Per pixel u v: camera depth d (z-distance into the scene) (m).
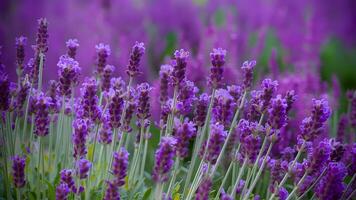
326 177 4.43
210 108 4.70
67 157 5.29
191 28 12.66
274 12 13.25
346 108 9.41
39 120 4.52
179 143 4.24
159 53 11.31
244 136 4.68
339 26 14.35
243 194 4.70
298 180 4.67
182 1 13.12
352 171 4.85
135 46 4.87
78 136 4.31
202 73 8.38
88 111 4.63
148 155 7.39
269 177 6.09
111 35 10.80
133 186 5.10
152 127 7.46
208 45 9.45
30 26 10.62
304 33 12.12
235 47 9.66
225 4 14.23
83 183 5.07
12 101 4.71
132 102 4.90
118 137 5.62
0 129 5.20
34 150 5.69
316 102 4.36
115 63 8.95
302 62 10.41
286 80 8.30
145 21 12.88
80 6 11.65
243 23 13.56
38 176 4.72
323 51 13.58
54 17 10.73
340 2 14.20
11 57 8.65
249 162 4.73
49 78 8.73
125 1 12.85
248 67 4.82
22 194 4.96
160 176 3.94
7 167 5.06
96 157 5.64
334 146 4.79
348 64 13.64
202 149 4.71
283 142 6.30
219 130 4.19
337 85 8.41
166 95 5.45
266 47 12.97
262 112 4.58
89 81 4.77
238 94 4.99
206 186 3.98
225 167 6.06
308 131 4.39
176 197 4.80
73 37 9.88
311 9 13.69
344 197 5.09
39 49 5.16
